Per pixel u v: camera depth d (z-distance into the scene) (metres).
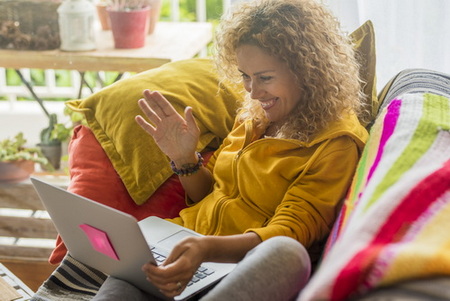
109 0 2.63
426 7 2.18
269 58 1.61
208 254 1.44
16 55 2.52
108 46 2.60
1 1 2.51
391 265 0.95
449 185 1.18
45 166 2.72
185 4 3.85
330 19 1.71
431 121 1.45
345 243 1.08
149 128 1.76
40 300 1.63
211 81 2.04
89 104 2.03
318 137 1.64
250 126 1.79
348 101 1.68
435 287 0.92
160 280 1.35
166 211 1.90
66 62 2.51
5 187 2.58
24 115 3.21
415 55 2.24
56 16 2.51
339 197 1.60
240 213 1.68
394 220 1.10
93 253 1.49
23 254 2.60
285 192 1.66
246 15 1.64
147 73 2.06
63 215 1.47
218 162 1.82
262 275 1.25
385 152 1.39
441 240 1.03
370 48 1.86
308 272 1.31
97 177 1.92
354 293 0.95
